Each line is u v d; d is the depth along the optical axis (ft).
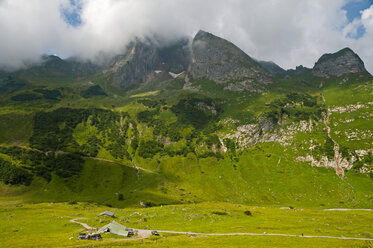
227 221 382.01
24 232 275.18
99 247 201.98
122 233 255.70
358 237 295.69
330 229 346.33
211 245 218.59
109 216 382.22
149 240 230.68
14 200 652.07
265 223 370.94
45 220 344.28
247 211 469.16
